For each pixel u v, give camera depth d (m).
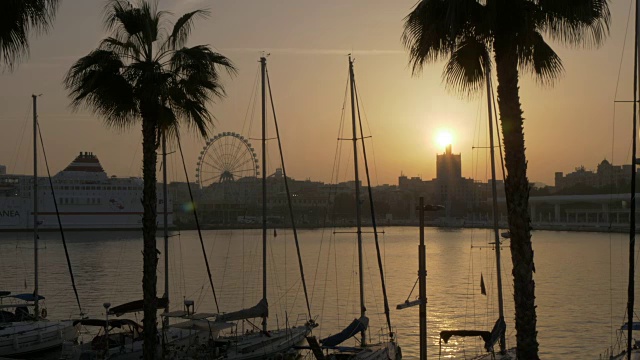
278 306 79.44
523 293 21.95
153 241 28.64
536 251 177.88
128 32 28.95
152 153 28.66
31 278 110.44
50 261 146.12
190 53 28.45
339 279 111.94
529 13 21.33
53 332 41.69
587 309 74.25
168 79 29.23
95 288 95.94
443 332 39.53
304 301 83.38
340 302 82.25
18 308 52.28
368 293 91.75
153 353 28.55
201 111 30.11
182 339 42.22
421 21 21.72
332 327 64.75
